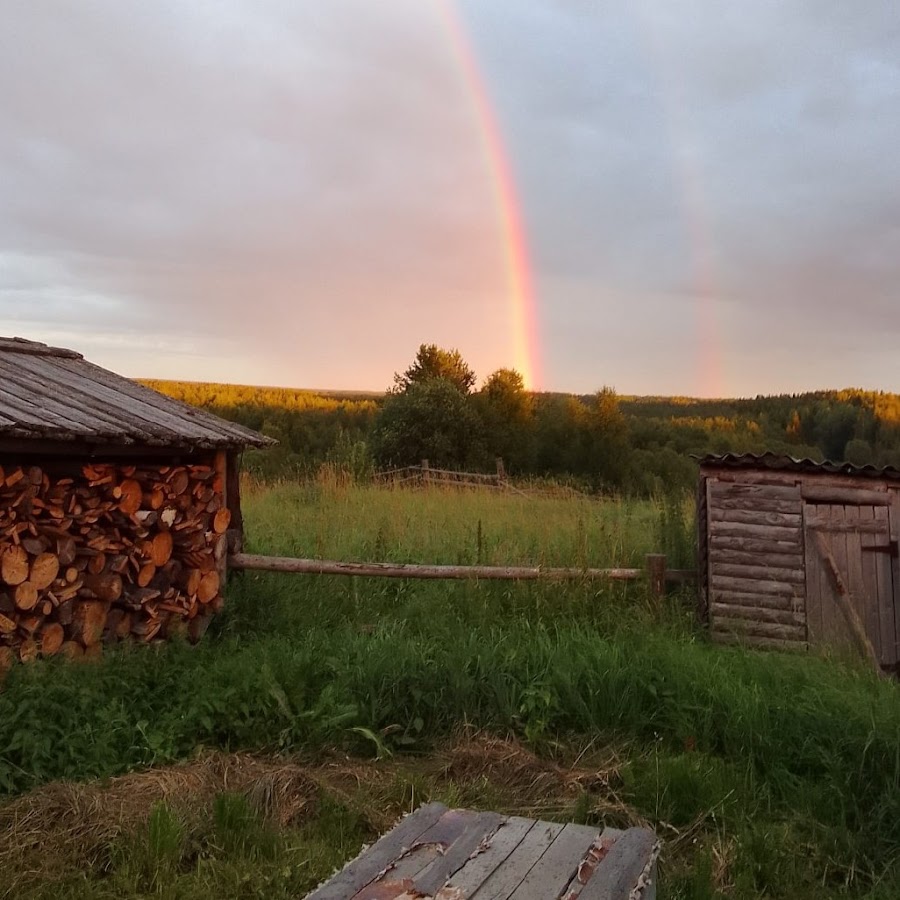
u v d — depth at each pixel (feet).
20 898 12.45
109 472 21.24
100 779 15.67
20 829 13.94
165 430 22.03
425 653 21.01
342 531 36.78
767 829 14.75
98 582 20.99
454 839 10.33
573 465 118.32
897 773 15.48
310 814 15.42
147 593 22.52
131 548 22.16
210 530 25.63
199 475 24.70
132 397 25.30
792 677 20.40
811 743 16.87
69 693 17.39
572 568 27.66
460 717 18.92
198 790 15.55
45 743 15.87
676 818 15.43
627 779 16.37
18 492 18.85
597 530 36.63
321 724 17.87
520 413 123.75
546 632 23.53
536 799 16.02
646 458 122.93
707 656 22.02
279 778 15.97
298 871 13.47
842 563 26.17
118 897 12.73
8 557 18.40
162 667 20.03
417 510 43.78
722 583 27.12
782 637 26.40
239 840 14.20
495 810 15.56
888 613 25.76
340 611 27.17
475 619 25.76
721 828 15.01
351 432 135.23
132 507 22.03
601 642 22.07
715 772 16.31
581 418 121.49
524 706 18.71
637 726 18.48
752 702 18.13
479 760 17.31
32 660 18.76
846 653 25.27
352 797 15.79
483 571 26.94
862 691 19.52
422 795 15.99
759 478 26.96
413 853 10.00
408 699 19.12
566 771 17.01
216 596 25.31
